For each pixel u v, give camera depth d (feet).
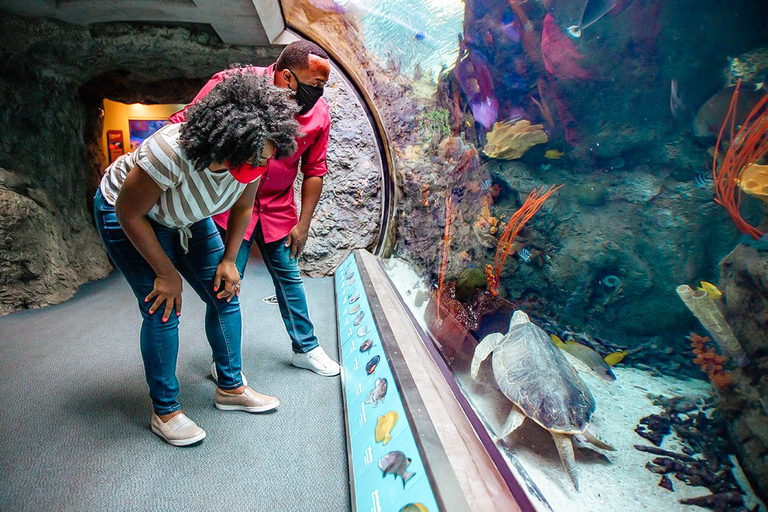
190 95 16.80
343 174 14.46
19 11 11.03
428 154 10.36
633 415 2.87
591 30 3.25
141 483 4.83
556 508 2.84
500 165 5.10
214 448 5.53
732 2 2.33
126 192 4.22
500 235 5.14
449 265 7.63
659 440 2.71
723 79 2.47
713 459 2.43
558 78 3.73
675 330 2.78
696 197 2.64
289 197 7.45
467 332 5.64
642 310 3.00
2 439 5.42
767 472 2.13
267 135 3.83
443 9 7.48
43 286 11.14
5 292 10.46
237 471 5.12
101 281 13.80
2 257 10.35
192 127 3.89
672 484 2.52
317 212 14.49
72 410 6.18
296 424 6.15
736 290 2.34
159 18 11.74
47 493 4.59
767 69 2.26
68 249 13.10
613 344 3.21
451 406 4.26
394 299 8.39
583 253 3.50
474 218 6.29
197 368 7.72
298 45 5.96
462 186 7.47
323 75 6.06
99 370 7.47
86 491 4.66
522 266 4.50
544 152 4.23
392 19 9.91
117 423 5.94
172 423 5.57
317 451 5.56
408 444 3.80
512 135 4.68
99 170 16.96
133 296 12.25
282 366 7.92
